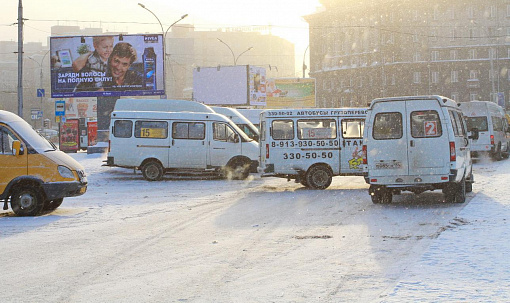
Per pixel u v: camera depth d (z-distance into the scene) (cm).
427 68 9656
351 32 10656
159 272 794
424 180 1430
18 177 1413
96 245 1008
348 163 2019
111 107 4806
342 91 10781
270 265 825
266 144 2012
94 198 1797
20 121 1481
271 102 7712
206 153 2489
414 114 1439
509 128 3812
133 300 655
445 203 1494
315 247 952
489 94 9375
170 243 1013
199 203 1634
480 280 700
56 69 4481
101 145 4175
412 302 614
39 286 729
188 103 2888
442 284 686
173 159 2470
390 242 981
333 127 2023
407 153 1437
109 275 781
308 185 2034
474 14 9438
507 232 1020
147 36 4472
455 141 1431
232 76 6544
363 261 837
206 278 755
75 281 752
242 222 1254
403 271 766
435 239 981
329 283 715
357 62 10575
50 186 1416
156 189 2084
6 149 1428
